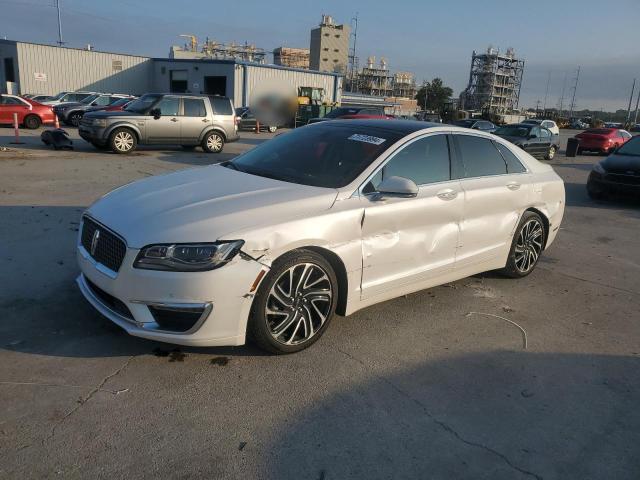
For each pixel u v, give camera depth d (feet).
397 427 9.77
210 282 10.32
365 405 10.37
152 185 13.17
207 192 12.26
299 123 112.27
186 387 10.51
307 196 12.10
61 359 11.14
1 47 133.08
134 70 144.56
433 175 14.58
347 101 199.72
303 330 12.03
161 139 50.47
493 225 16.20
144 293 10.37
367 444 9.24
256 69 135.03
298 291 11.69
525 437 9.77
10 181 30.66
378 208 12.76
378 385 11.11
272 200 11.76
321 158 14.06
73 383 10.34
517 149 17.92
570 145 80.79
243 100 134.31
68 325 12.59
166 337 10.53
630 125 290.97
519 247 17.81
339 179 13.02
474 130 16.37
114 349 11.68
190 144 52.60
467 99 452.76
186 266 10.28
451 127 15.62
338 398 10.52
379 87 464.24
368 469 8.64
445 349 12.96
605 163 36.94
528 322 14.98
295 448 9.00
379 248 12.96
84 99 88.69
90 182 32.07
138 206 11.64
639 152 37.35
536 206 17.83
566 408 10.80
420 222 13.80
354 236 12.34
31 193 27.50
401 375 11.59
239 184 12.87
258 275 10.76
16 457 8.30
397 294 13.97
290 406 10.15
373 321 14.23
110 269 11.00
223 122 53.88
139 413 9.61
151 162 44.06
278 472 8.41
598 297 17.48
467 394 11.05
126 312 10.82
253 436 9.22
